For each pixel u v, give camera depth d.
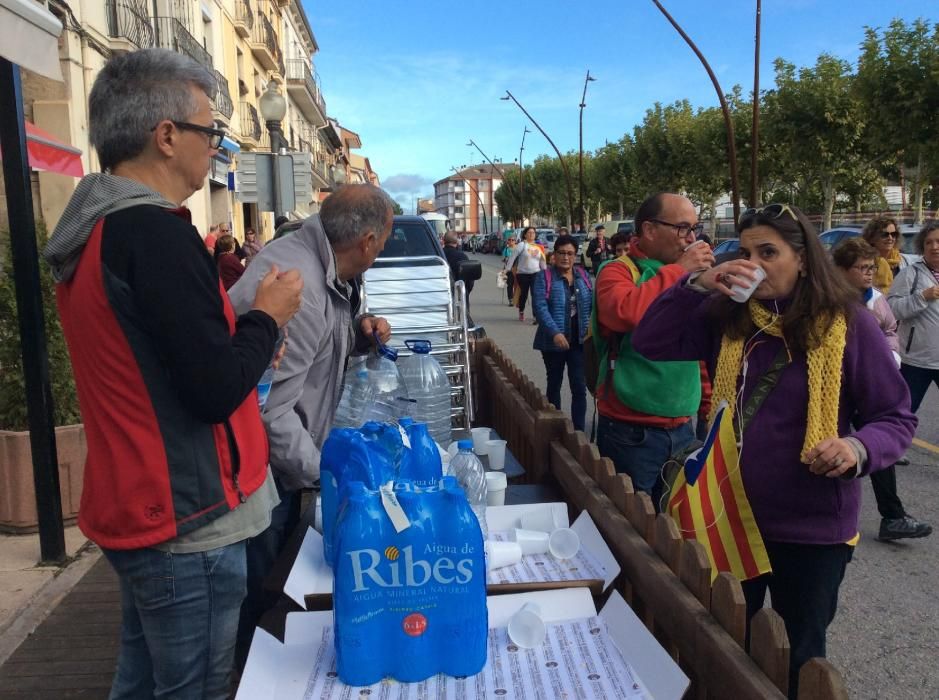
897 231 5.82
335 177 51.12
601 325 3.02
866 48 17.80
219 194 20.95
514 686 1.54
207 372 1.40
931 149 17.47
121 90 1.54
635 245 3.06
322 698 1.52
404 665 1.55
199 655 1.58
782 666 1.29
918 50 16.97
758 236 1.91
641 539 1.89
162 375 1.45
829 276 1.87
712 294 2.07
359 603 1.53
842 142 22.06
